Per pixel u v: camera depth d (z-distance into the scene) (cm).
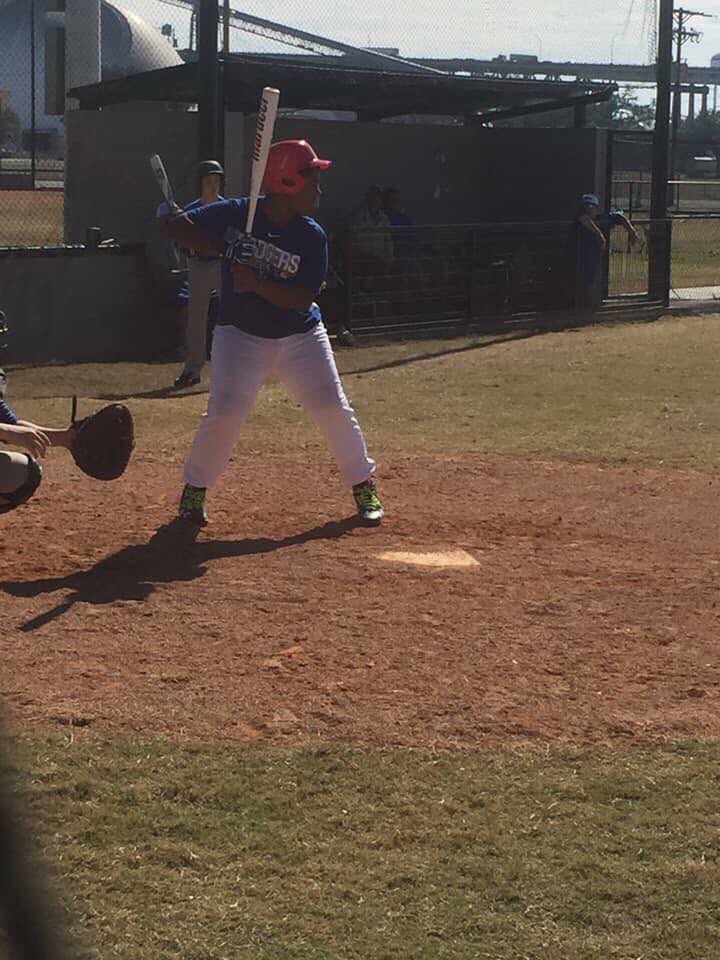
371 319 1462
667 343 1366
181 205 1495
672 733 426
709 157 4119
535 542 644
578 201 1808
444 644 501
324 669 473
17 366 1230
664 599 559
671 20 1719
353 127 1738
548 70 3131
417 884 336
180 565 598
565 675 473
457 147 1864
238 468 790
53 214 2317
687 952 309
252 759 401
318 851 350
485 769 398
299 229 627
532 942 312
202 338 1123
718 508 711
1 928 311
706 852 352
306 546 630
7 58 4491
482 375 1158
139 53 4091
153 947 307
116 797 375
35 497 712
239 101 1675
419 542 641
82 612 531
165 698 445
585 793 384
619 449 854
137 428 918
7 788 375
